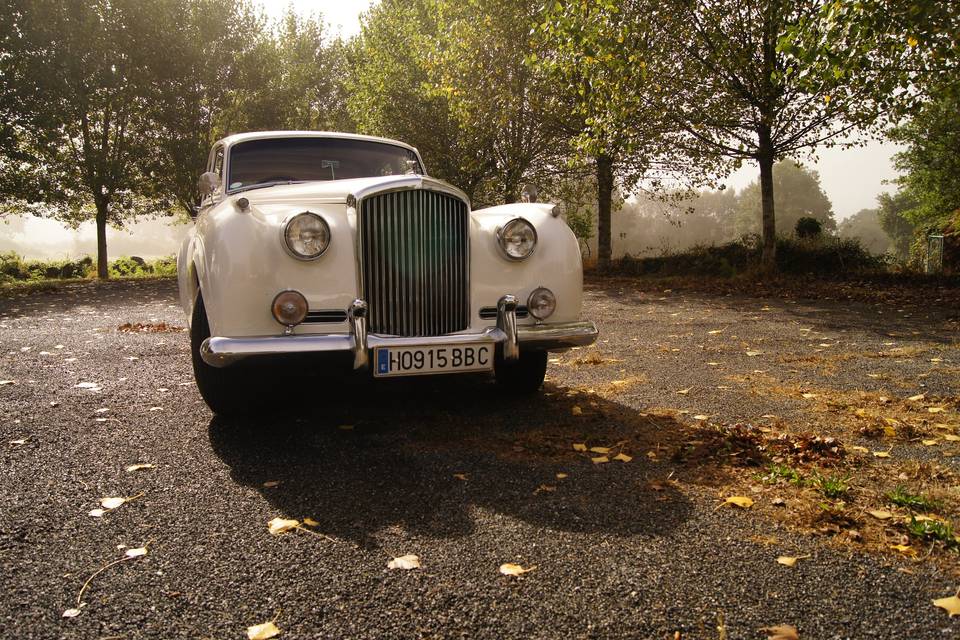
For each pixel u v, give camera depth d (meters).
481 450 3.12
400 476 2.78
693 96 13.91
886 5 7.18
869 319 7.88
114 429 3.44
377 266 3.22
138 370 4.98
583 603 1.79
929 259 14.75
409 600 1.81
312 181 4.51
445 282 3.41
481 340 3.35
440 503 2.49
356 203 3.18
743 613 1.74
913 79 9.01
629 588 1.87
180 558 2.06
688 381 4.55
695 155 14.94
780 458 2.94
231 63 23.45
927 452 3.02
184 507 2.46
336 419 3.65
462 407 3.92
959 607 1.74
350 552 2.10
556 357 5.50
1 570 1.99
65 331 7.34
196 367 3.51
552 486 2.66
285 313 3.02
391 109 18.66
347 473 2.81
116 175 21.67
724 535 2.20
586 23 10.16
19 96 18.20
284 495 2.57
